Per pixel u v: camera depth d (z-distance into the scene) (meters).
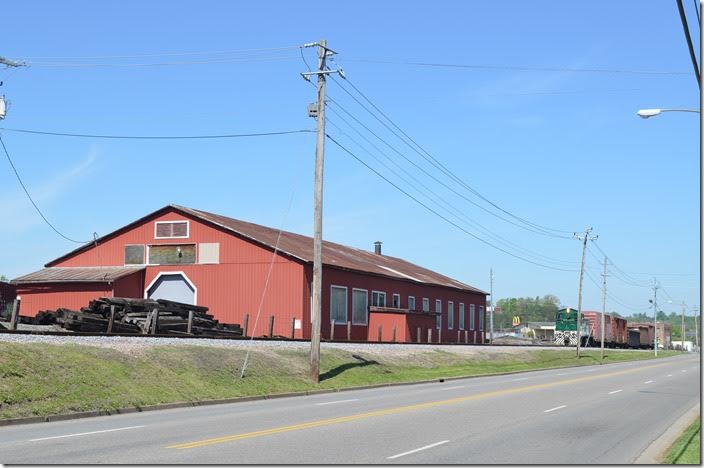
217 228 45.84
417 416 18.14
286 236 53.41
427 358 42.16
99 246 48.56
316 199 29.47
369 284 51.31
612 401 24.08
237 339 31.98
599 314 87.00
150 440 13.36
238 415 18.11
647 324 118.69
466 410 19.84
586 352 73.62
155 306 31.33
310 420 16.91
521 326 129.50
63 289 45.69
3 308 45.50
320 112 29.61
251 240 44.81
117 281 44.78
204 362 25.33
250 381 25.36
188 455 11.66
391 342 44.62
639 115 18.03
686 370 49.19
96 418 17.45
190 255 46.31
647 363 64.94
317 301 28.84
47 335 23.42
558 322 85.06
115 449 12.26
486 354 51.84
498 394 25.83
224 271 45.34
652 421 18.62
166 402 20.42
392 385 31.19
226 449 12.33
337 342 38.22
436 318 60.53
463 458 11.95
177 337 28.97
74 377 19.52
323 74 29.59
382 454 12.12
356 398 24.02
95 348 22.80
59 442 13.10
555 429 16.20
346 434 14.50
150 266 47.06
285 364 29.02
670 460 12.37
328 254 51.75
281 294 43.62
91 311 29.44
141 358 23.28
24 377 18.28
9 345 19.91
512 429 15.95
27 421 16.20
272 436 14.02
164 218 47.19
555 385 31.58
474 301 72.88
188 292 46.28
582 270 68.75
